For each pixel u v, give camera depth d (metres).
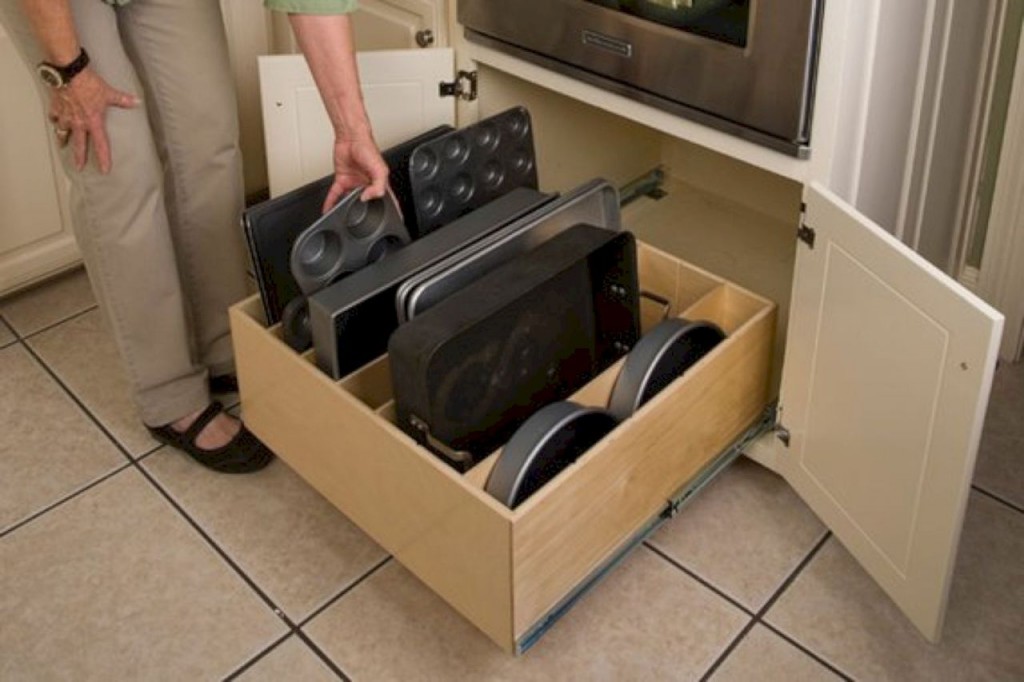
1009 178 1.70
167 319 1.58
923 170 1.52
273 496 1.62
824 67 1.25
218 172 1.60
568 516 1.21
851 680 1.34
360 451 1.33
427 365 1.20
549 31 1.52
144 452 1.70
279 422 1.49
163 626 1.43
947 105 1.53
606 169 1.99
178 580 1.49
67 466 1.67
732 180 1.99
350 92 1.40
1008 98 1.67
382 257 1.47
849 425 1.37
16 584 1.48
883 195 1.45
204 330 1.73
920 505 1.27
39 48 1.36
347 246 1.44
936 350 1.18
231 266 1.69
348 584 1.48
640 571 1.49
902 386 1.25
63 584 1.48
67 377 1.85
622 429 1.25
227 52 1.56
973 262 1.85
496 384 1.32
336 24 1.36
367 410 1.28
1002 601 1.43
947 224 1.72
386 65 1.63
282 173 1.65
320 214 1.54
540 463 1.26
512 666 1.37
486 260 1.39
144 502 1.61
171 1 1.46
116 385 1.83
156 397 1.64
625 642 1.39
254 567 1.51
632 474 1.31
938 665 1.36
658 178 2.08
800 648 1.38
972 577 1.47
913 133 1.43
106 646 1.40
